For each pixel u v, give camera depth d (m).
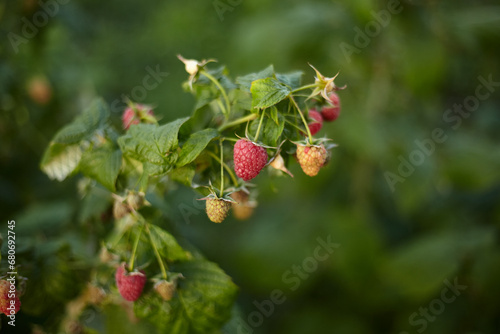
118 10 1.90
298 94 0.67
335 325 1.24
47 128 1.10
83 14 1.27
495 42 1.14
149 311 0.70
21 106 1.05
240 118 0.68
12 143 1.04
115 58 1.70
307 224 1.29
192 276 0.71
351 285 1.22
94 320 0.82
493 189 1.28
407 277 1.10
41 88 1.07
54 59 1.22
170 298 0.69
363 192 1.26
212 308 0.71
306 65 1.15
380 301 1.22
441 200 1.32
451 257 1.10
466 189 1.19
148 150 0.66
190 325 0.71
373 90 1.15
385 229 1.36
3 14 0.99
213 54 1.79
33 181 1.05
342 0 1.13
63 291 0.73
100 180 0.70
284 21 1.17
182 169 0.67
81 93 1.26
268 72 0.67
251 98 0.68
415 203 1.15
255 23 1.25
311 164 0.66
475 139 1.29
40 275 0.73
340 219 1.24
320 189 1.21
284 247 1.27
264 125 0.66
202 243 1.20
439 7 1.16
